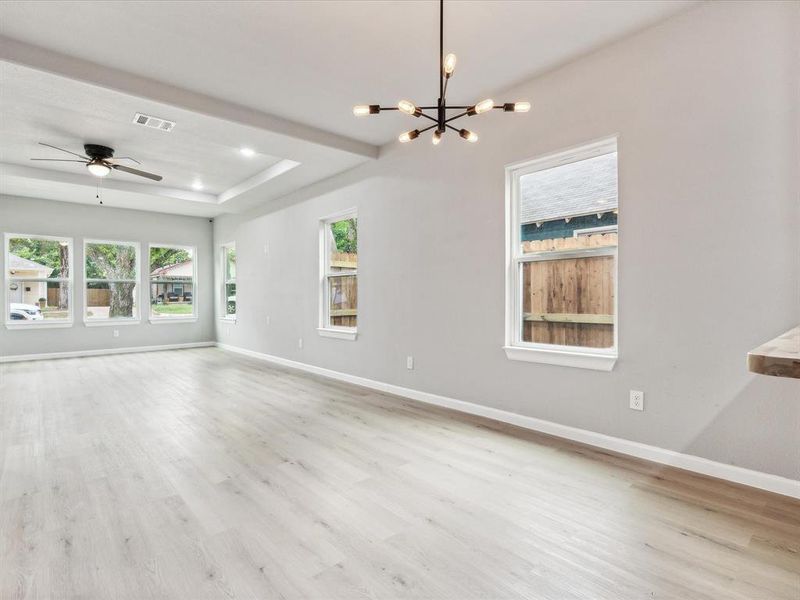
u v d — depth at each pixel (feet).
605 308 9.76
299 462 8.80
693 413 8.14
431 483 7.81
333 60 9.78
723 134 7.74
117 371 19.24
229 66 10.06
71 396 14.51
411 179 13.96
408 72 10.30
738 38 7.55
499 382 11.49
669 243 8.40
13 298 22.06
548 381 10.41
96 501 7.14
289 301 20.67
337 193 17.34
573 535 6.12
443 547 5.86
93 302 24.43
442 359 13.04
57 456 9.11
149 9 8.00
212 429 10.96
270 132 12.78
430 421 11.53
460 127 12.34
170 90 10.99
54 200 22.71
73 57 9.65
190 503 7.08
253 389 15.61
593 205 9.89
